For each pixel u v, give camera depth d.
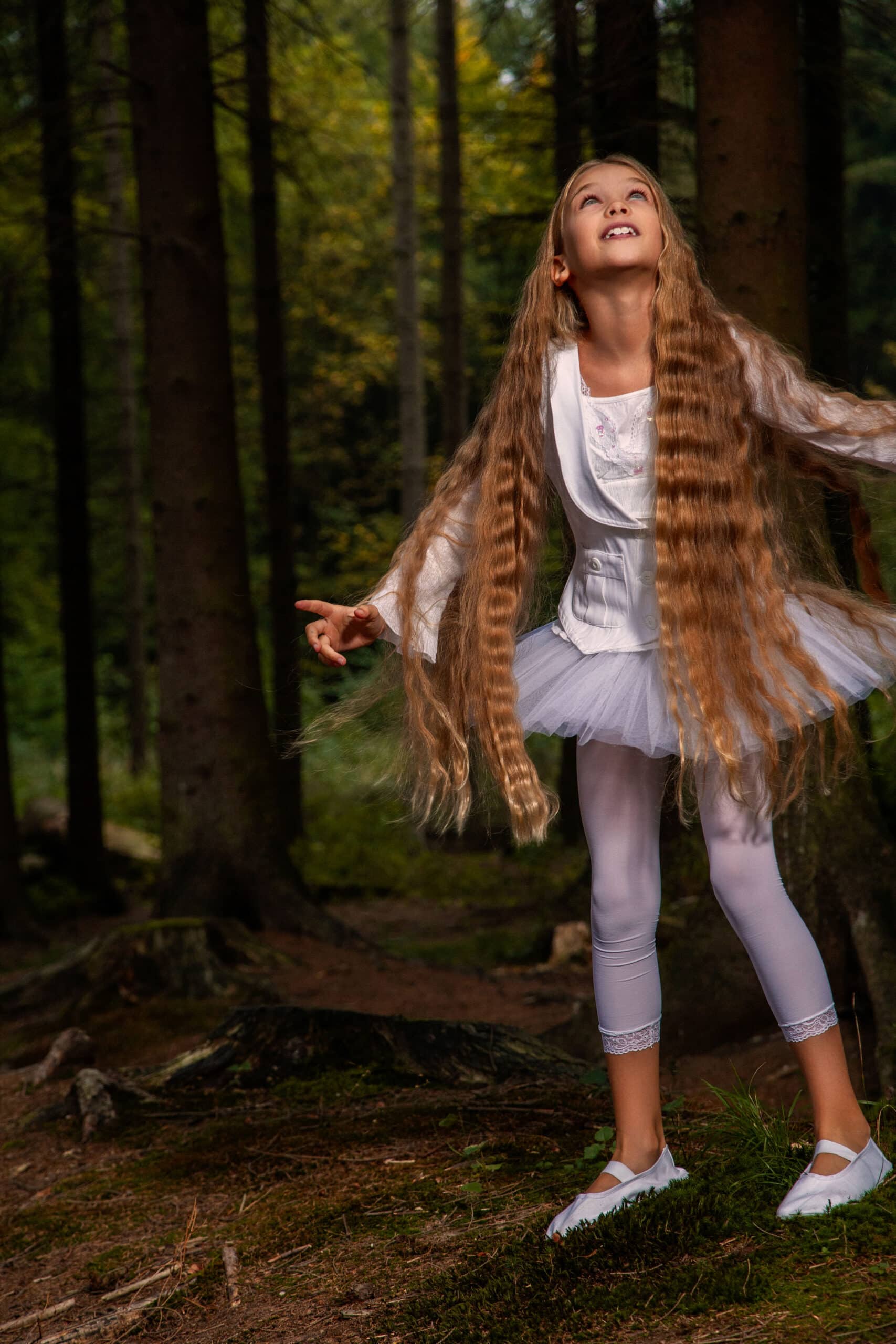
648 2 5.34
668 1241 2.14
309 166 11.24
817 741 2.87
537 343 2.39
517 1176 2.79
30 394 16.28
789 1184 2.29
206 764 6.65
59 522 10.90
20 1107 4.36
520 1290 2.11
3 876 9.64
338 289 20.05
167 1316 2.46
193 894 6.54
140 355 21.42
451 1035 3.87
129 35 6.78
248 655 6.82
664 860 5.46
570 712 2.23
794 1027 2.23
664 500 2.21
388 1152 3.14
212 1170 3.28
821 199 6.39
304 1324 2.26
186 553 6.70
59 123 8.94
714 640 2.17
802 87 6.39
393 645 2.51
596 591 2.33
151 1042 4.96
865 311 16.16
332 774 14.64
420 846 11.96
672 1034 3.92
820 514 2.70
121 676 23.08
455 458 2.54
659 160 6.19
